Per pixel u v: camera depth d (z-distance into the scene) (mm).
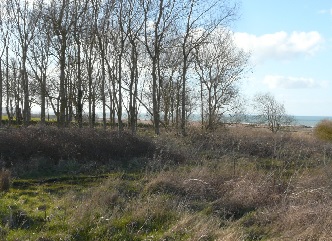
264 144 18562
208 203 10133
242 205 10070
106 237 7883
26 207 9344
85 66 24359
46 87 25500
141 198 10188
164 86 29422
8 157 14320
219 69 28703
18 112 32031
